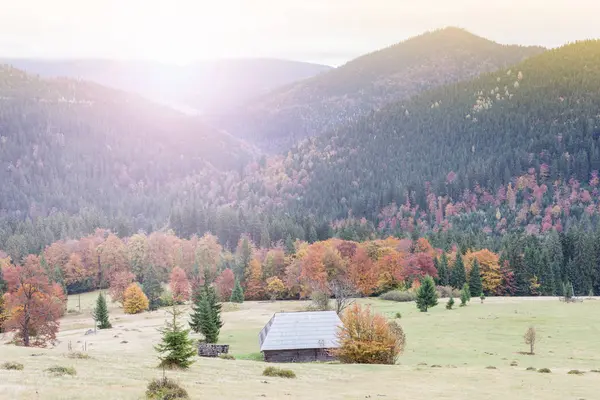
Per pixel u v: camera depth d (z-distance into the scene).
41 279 104.31
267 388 41.72
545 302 134.38
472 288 155.00
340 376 52.12
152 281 157.38
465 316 113.81
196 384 40.72
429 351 81.06
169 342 48.69
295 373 52.41
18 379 36.59
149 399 33.09
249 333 106.44
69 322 131.75
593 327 98.00
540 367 67.44
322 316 80.69
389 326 74.94
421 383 49.16
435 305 126.31
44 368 41.97
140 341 100.62
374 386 46.59
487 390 45.97
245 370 51.47
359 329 67.69
